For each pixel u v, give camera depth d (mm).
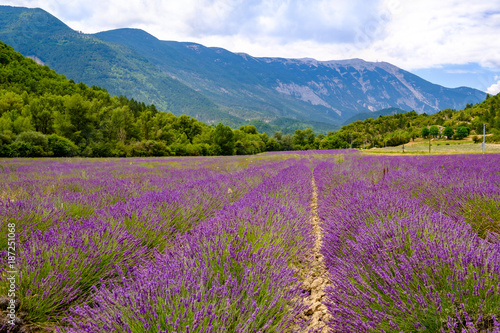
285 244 3086
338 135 121812
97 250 2580
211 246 2559
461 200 4195
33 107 50625
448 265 2031
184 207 4375
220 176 9047
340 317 2014
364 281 2219
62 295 2197
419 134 109188
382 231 2770
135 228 3348
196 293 1828
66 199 4582
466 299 1706
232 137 68312
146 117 78562
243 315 1802
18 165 15383
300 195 6273
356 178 8117
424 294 1911
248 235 2973
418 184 5824
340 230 3488
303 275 3055
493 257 1970
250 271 2188
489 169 8945
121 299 1808
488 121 99875
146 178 9016
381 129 142750
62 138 39281
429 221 2916
